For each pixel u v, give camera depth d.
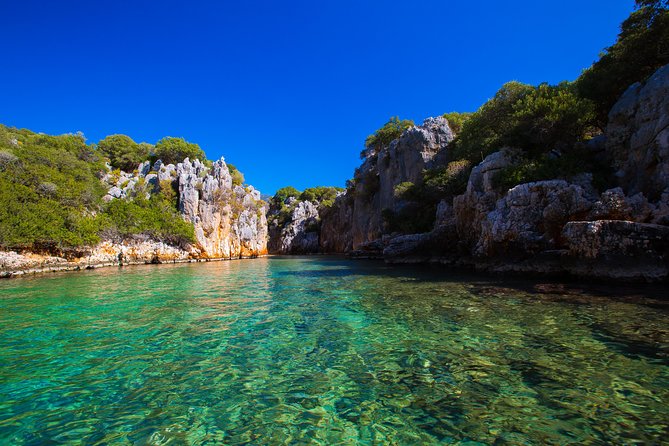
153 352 8.32
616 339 8.02
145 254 54.16
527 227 19.42
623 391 5.65
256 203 94.69
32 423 5.20
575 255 16.58
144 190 65.56
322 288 18.84
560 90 26.50
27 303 15.24
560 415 5.04
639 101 18.64
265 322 11.14
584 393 5.64
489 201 24.12
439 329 9.51
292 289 19.00
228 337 9.49
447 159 50.56
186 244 63.47
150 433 4.89
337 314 12.02
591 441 4.40
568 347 7.66
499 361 7.09
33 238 36.31
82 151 70.56
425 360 7.32
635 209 15.83
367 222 67.19
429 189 40.81
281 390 6.16
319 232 98.81
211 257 67.56
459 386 6.06
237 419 5.23
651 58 22.66
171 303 14.98
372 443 4.54
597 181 19.02
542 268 18.31
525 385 6.00
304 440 4.65
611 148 20.41
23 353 8.32
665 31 21.34
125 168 80.25
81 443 4.66
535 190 19.50
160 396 6.03
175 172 73.00
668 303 11.16
